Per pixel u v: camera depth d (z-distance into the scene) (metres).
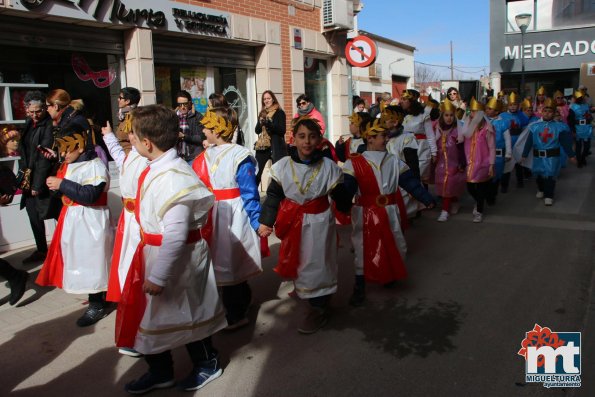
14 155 6.04
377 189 4.22
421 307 4.24
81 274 3.96
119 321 2.92
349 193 4.09
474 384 3.10
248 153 3.86
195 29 7.94
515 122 9.55
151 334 2.81
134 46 7.08
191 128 6.70
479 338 3.67
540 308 4.13
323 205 3.74
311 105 7.58
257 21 9.22
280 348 3.62
